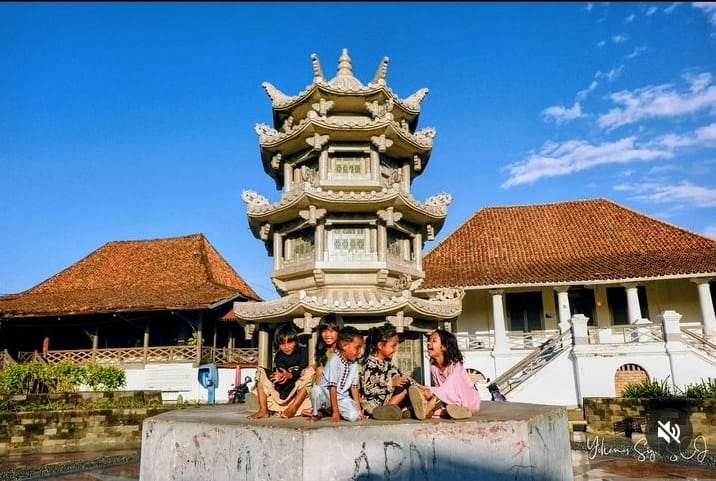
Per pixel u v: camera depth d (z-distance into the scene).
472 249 31.17
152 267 34.53
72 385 23.45
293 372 9.07
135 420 19.31
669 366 21.09
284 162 16.05
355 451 6.30
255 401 9.29
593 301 27.69
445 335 8.44
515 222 33.28
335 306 13.05
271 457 6.41
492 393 18.52
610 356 21.69
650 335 21.95
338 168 15.01
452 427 6.77
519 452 7.02
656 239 28.59
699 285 24.52
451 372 8.12
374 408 7.29
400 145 15.16
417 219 15.52
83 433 18.47
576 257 28.38
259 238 16.55
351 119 14.81
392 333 8.09
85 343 31.05
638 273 24.64
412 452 6.54
